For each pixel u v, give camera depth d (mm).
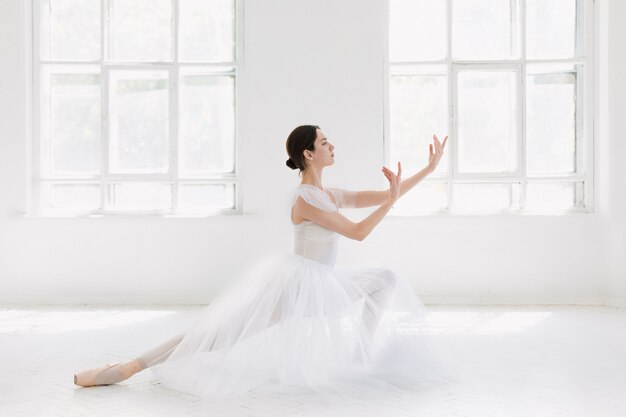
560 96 6574
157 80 6598
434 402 3164
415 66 6582
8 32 6402
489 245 6379
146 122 6602
